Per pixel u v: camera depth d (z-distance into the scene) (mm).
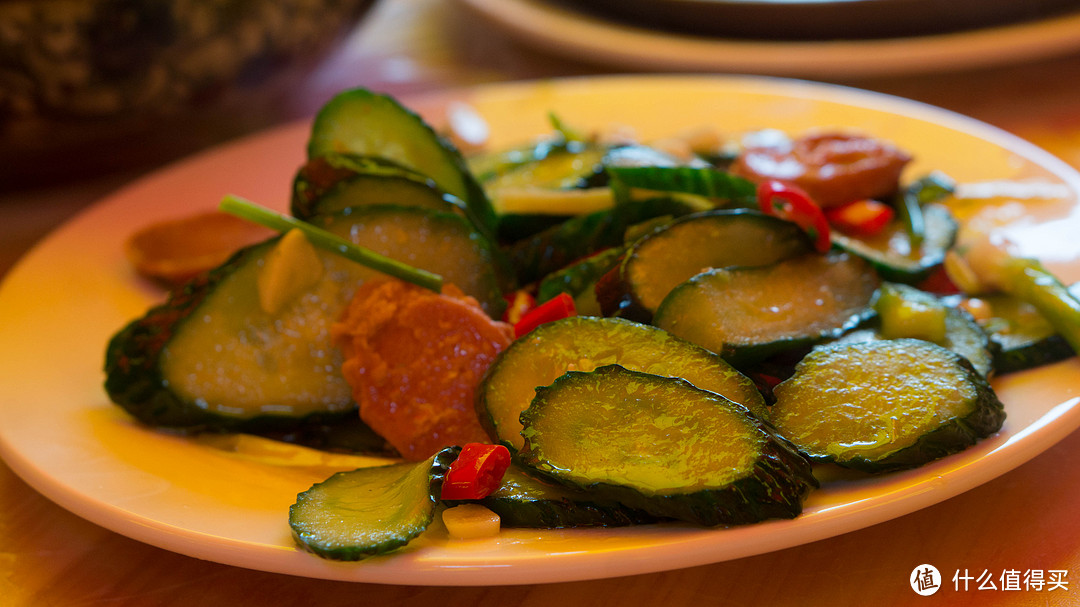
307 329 457
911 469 391
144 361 452
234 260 459
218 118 754
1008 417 410
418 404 434
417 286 446
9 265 577
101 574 410
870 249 488
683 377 402
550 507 382
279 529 388
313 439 455
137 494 404
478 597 397
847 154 512
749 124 608
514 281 479
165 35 596
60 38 574
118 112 612
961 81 748
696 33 783
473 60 850
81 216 554
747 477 373
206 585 405
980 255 472
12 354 473
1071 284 464
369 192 467
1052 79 734
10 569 414
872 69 703
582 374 396
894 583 393
